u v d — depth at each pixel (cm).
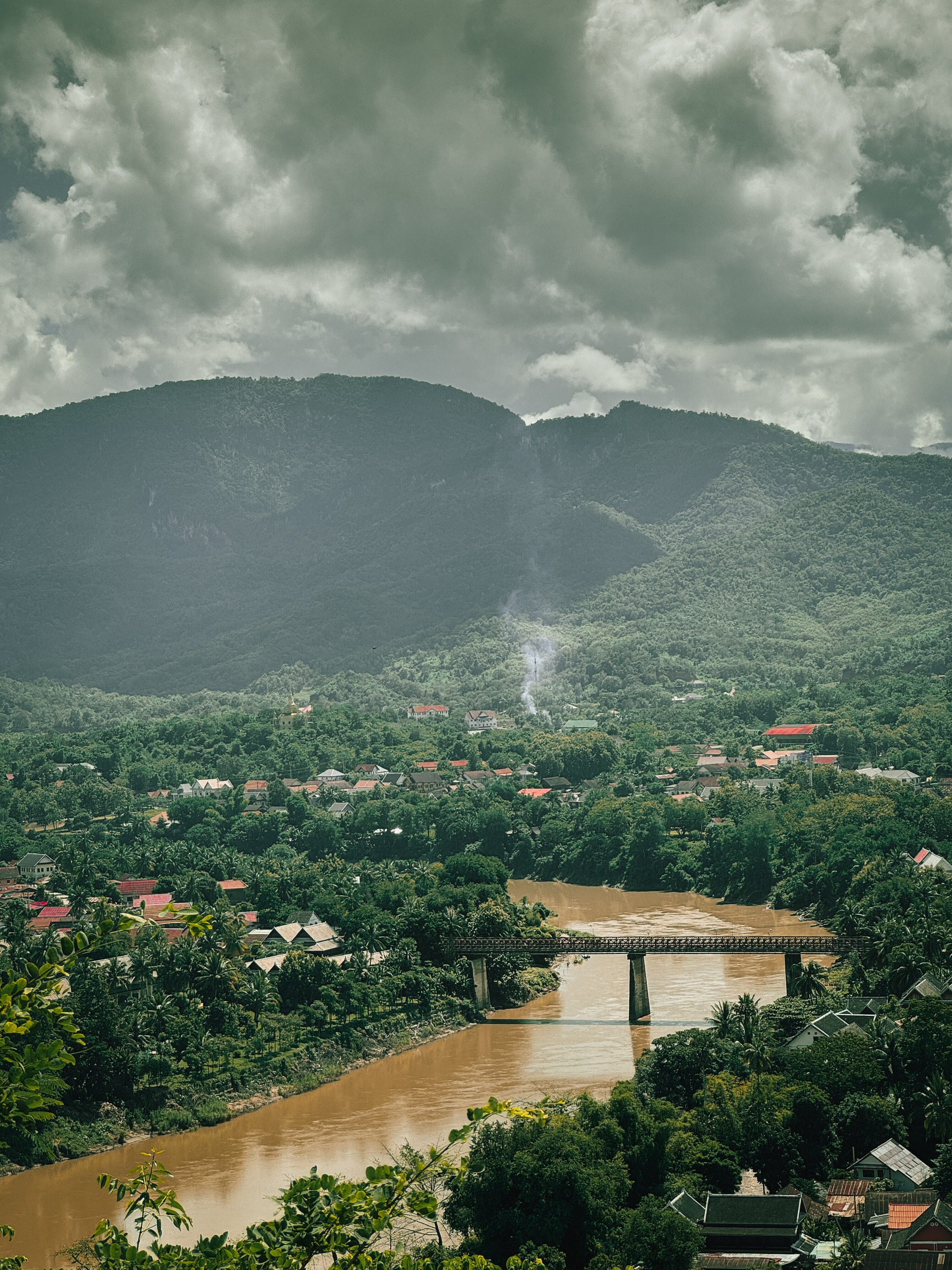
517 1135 15138
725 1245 14525
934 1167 16100
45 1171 19062
